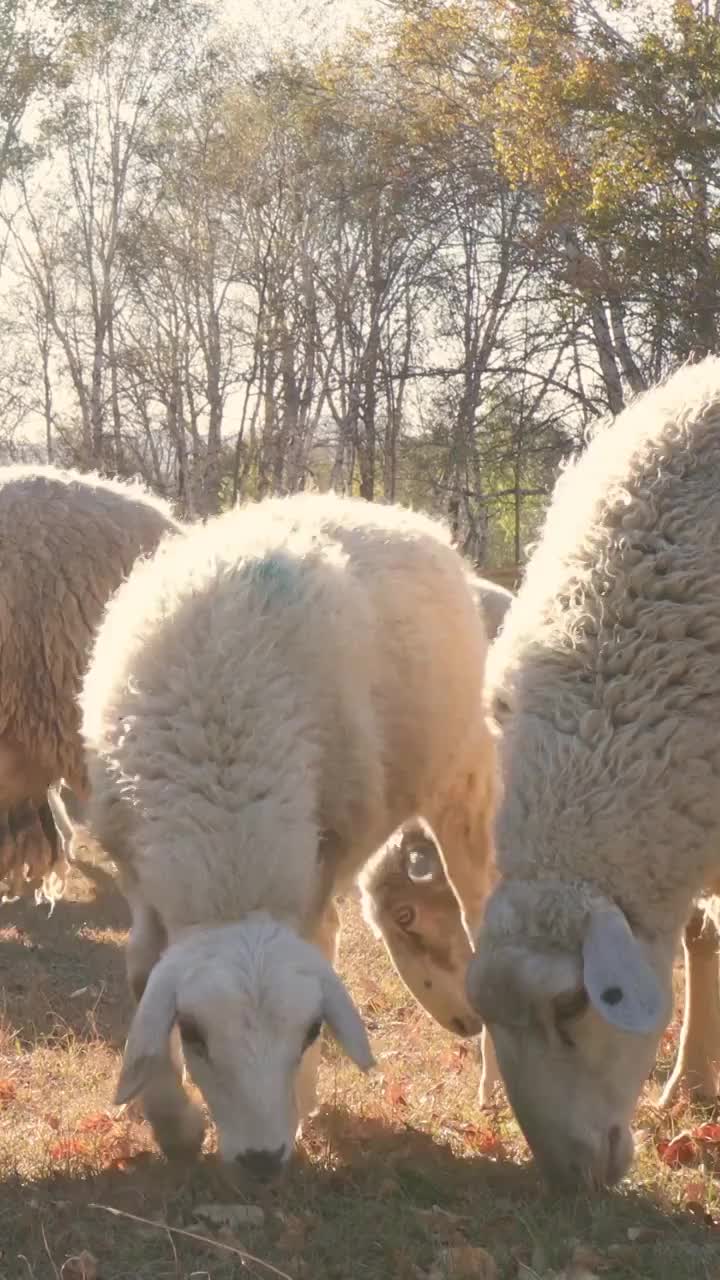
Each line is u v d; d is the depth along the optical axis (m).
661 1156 4.85
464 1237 4.16
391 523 6.23
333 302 34.91
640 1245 4.05
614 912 4.23
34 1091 5.70
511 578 16.06
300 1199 4.36
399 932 6.62
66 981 7.61
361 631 5.31
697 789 4.46
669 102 23.17
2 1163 4.81
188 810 4.52
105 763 4.91
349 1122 5.17
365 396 34.81
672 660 4.52
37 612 6.84
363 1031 4.14
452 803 6.14
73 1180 4.61
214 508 36.00
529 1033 4.27
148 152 35.25
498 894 4.42
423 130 29.45
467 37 28.06
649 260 23.36
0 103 33.84
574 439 27.17
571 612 4.73
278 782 4.60
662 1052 6.24
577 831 4.38
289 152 34.28
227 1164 4.06
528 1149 5.05
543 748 4.54
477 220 31.30
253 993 4.07
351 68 32.28
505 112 25.86
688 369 5.32
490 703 4.93
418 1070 6.21
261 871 4.45
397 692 5.59
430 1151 4.94
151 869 4.51
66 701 6.93
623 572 4.71
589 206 23.30
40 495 7.04
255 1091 4.01
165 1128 4.60
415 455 33.69
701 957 5.45
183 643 4.86
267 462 35.25
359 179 32.31
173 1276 3.92
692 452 4.86
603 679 4.59
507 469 34.00
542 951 4.25
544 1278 3.86
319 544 5.57
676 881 4.50
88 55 34.44
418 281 33.03
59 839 8.17
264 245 35.59
